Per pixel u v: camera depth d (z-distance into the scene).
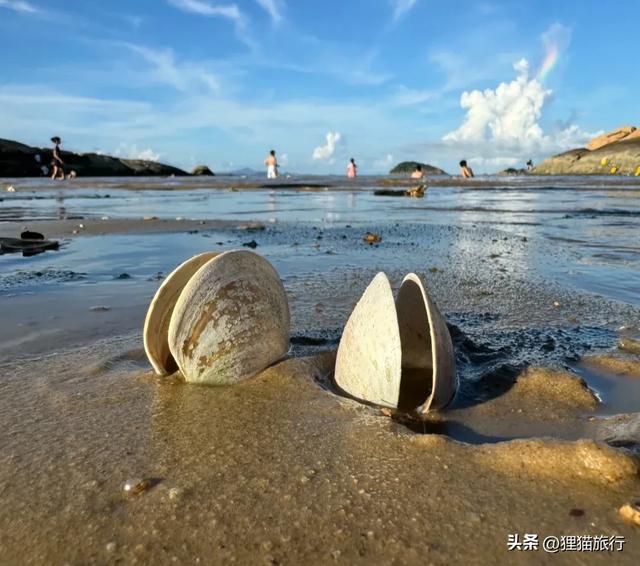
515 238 10.20
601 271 6.93
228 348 3.46
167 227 12.01
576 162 61.72
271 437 2.74
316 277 6.73
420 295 3.70
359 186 32.00
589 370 3.71
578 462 2.33
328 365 3.80
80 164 78.06
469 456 2.49
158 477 2.38
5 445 2.68
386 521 2.05
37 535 2.01
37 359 3.92
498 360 3.84
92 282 6.43
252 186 32.62
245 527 2.03
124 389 3.39
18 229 11.48
